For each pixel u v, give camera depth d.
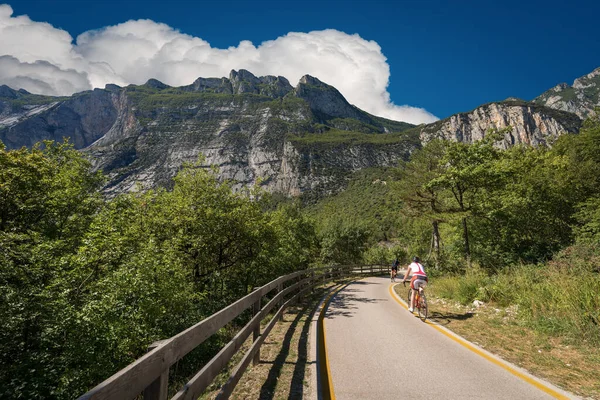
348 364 5.28
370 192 162.50
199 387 2.59
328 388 4.30
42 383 6.77
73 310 7.74
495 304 10.24
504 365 5.23
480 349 6.11
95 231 9.88
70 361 7.10
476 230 21.62
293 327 7.96
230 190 14.79
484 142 20.16
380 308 10.92
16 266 9.02
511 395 4.11
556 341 6.59
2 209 13.25
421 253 49.75
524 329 7.55
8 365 7.01
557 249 16.92
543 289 9.23
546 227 18.94
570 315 7.21
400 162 26.45
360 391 4.21
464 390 4.26
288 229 22.48
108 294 7.68
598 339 6.21
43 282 9.36
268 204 15.93
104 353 7.28
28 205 13.55
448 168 20.64
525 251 18.52
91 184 19.14
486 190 20.89
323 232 43.50
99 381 7.11
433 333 7.39
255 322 4.98
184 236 12.16
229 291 14.70
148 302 8.00
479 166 18.75
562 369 5.10
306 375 4.77
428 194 24.52
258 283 15.84
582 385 4.46
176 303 9.03
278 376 4.71
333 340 6.78
